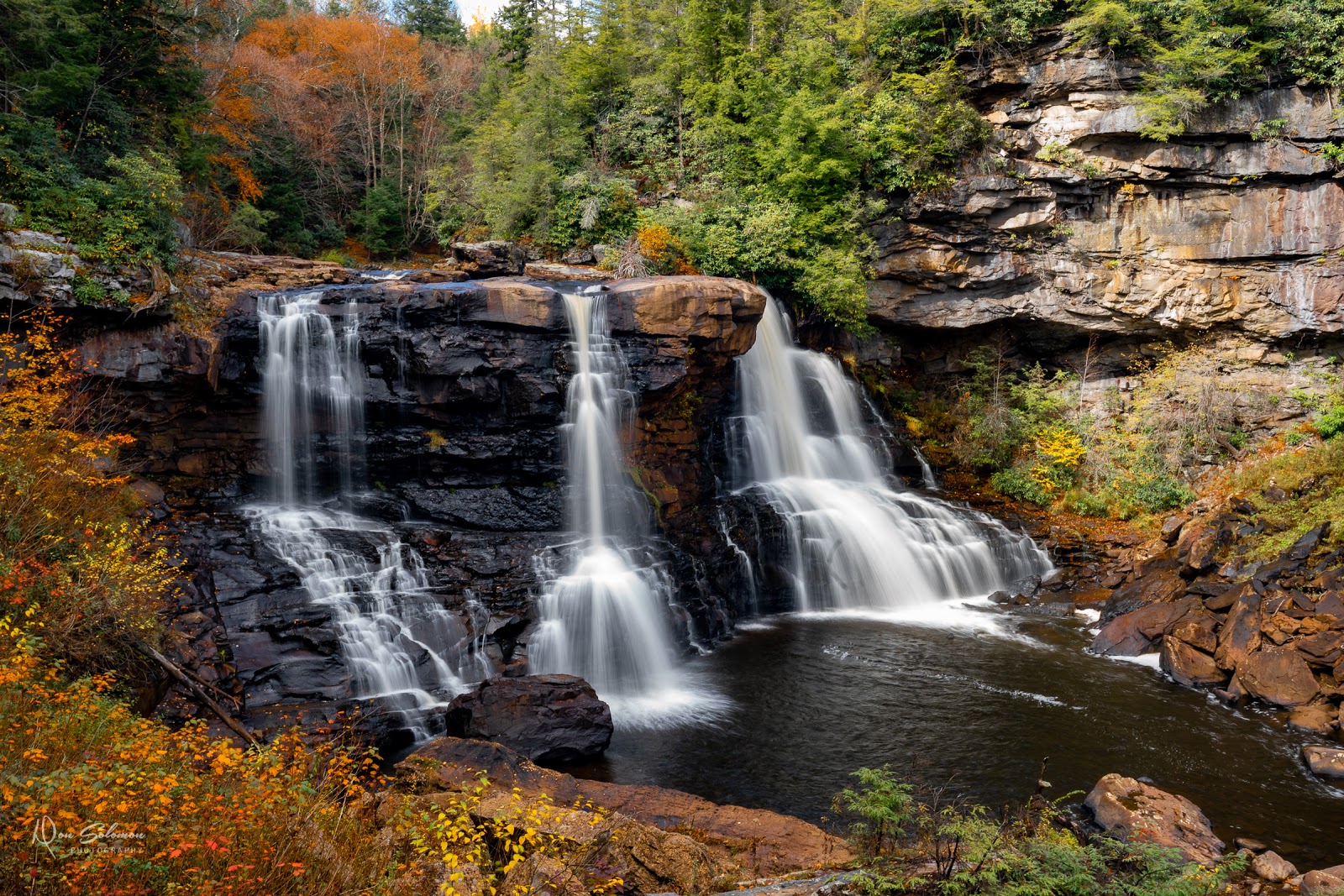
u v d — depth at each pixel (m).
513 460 17.81
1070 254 26.12
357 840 6.59
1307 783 11.62
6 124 16.14
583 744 12.12
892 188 25.69
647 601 16.41
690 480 20.30
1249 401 25.38
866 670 15.83
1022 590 21.23
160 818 5.32
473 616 14.74
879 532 21.36
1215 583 16.97
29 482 10.69
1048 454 25.58
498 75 39.44
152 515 14.71
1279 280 25.23
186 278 17.19
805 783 11.50
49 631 9.77
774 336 24.23
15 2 16.86
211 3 33.62
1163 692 14.78
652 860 8.02
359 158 40.72
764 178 26.67
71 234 15.16
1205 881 7.92
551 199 26.86
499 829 7.44
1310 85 24.36
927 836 8.33
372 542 15.54
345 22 43.62
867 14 27.16
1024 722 13.49
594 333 18.16
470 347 17.11
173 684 11.69
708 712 13.92
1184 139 24.98
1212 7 24.41
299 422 17.58
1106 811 10.32
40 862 4.94
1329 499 17.25
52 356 13.50
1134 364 27.88
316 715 12.08
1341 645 13.98
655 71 30.30
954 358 28.75
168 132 22.42
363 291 17.48
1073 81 25.06
